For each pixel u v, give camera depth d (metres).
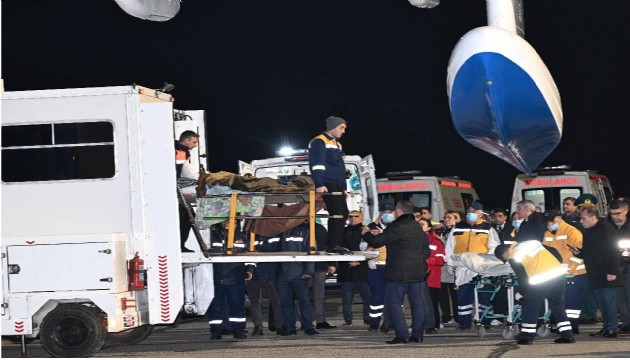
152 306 12.03
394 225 12.67
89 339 11.75
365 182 18.75
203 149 14.03
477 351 11.77
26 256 11.77
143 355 11.99
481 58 12.72
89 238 11.70
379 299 14.29
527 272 12.32
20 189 12.08
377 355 11.52
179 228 12.01
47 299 11.72
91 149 12.05
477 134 13.54
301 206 12.71
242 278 13.54
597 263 12.90
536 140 13.41
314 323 16.06
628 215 14.16
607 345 12.13
